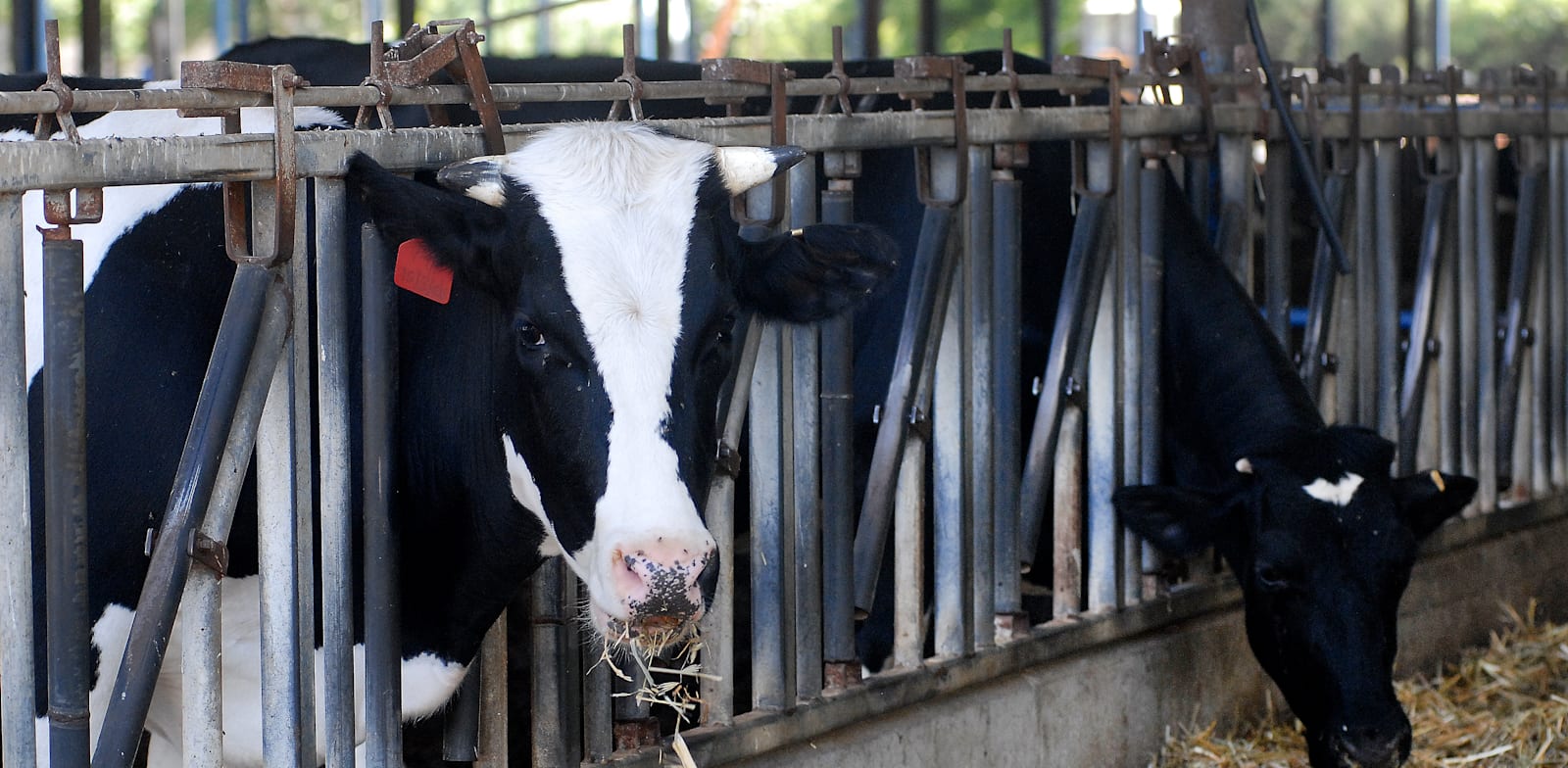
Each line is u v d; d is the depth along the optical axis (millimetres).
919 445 5082
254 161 3262
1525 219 7559
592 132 3502
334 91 3502
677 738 4117
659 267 3264
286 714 3557
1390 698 4918
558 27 21625
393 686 3764
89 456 3689
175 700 4098
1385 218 7020
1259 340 5727
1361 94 6773
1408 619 6879
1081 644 5656
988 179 5145
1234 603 6363
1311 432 5262
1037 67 7055
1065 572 5691
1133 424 5820
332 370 3555
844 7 22547
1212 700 6176
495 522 3750
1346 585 4945
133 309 3787
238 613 3957
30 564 3066
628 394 3170
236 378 3275
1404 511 5098
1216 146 7867
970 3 24266
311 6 24234
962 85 4918
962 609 5195
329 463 3582
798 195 4605
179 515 3232
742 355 4402
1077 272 5520
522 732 6086
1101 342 5680
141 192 3896
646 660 4254
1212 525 5293
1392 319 7055
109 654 3783
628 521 3088
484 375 3646
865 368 6266
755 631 4688
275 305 3354
